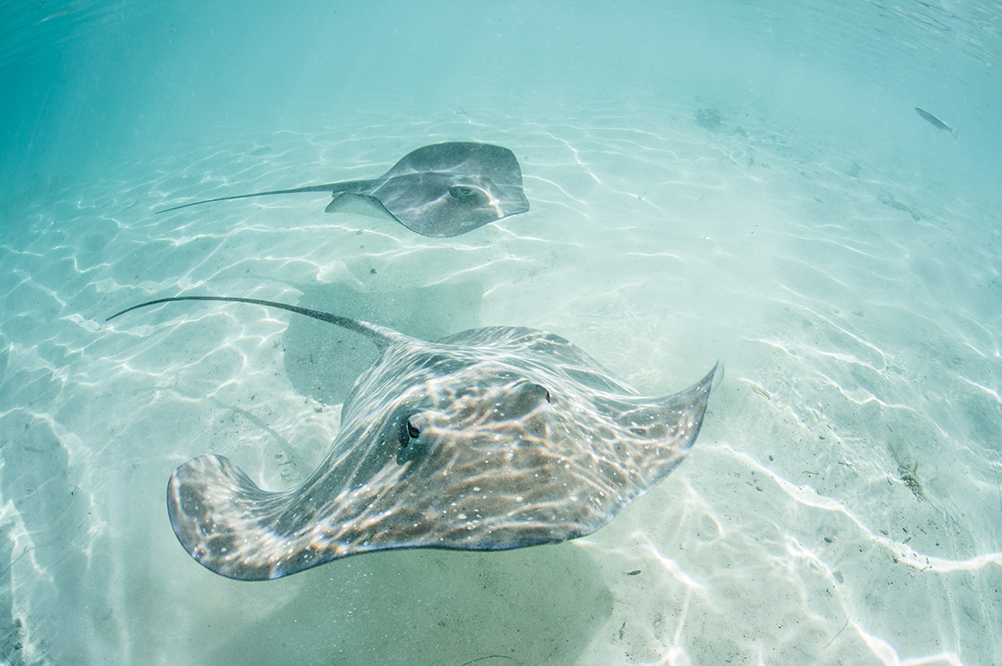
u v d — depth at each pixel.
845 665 2.95
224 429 4.94
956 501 4.19
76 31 30.58
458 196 5.79
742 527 3.68
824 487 4.10
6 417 5.70
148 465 4.68
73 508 4.39
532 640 2.97
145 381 5.73
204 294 7.32
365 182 6.70
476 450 2.24
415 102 22.50
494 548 1.87
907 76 31.14
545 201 9.30
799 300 6.86
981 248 10.14
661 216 9.00
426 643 2.99
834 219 10.20
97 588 3.67
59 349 6.79
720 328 5.99
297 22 79.75
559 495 2.10
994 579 3.59
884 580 3.44
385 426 2.60
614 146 12.93
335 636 3.07
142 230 10.19
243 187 12.20
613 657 2.91
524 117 16.59
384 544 1.94
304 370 5.57
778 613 3.17
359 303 6.59
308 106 27.25
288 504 2.46
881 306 7.12
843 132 23.30
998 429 5.25
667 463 2.53
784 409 4.84
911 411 5.12
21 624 3.55
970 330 6.95
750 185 11.33
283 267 7.67
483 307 6.38
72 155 30.62
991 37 17.39
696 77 34.00
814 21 24.73
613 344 5.60
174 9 39.16
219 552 2.22
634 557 3.43
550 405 2.58
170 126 32.56
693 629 3.05
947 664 3.04
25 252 10.62
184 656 3.18
